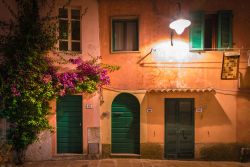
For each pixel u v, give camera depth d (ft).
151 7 35.96
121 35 36.73
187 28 35.91
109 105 36.29
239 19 35.53
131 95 36.55
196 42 36.06
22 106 32.58
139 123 36.52
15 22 33.60
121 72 36.22
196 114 36.11
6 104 32.45
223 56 33.86
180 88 35.60
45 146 34.91
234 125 35.88
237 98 35.83
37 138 34.09
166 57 36.06
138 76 36.14
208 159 36.06
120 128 36.78
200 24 35.83
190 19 35.83
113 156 36.32
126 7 36.09
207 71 35.99
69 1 35.04
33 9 33.60
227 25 35.68
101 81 35.29
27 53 32.35
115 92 36.29
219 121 35.99
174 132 36.37
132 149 36.68
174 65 36.06
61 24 35.81
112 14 36.14
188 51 35.99
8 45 32.63
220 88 35.91
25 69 32.17
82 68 34.73
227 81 35.88
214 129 36.09
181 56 36.01
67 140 36.32
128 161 34.71
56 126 35.88
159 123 36.24
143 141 36.29
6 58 32.55
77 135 36.35
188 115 36.32
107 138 36.40
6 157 30.86
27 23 33.19
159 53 36.06
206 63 35.91
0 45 32.68
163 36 36.01
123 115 36.70
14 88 31.53
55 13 35.04
